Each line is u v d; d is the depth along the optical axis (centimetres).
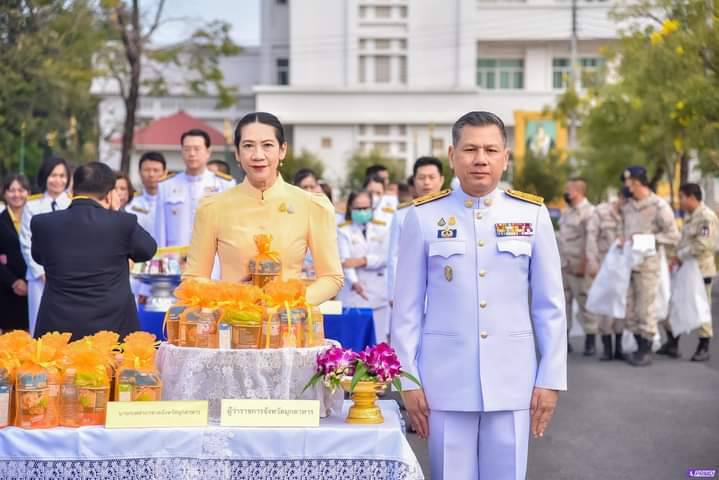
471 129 523
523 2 6500
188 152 1080
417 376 527
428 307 536
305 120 6406
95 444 489
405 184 1471
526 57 6581
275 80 6788
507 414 520
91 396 503
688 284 1427
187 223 1088
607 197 4456
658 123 2794
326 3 6506
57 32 3005
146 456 489
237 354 511
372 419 513
